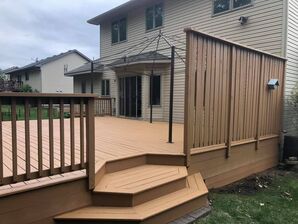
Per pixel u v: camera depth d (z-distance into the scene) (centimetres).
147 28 1159
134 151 431
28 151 260
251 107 562
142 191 317
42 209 272
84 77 1595
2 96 239
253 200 434
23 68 2770
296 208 412
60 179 285
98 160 365
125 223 287
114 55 1330
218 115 469
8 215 252
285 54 716
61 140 280
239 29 825
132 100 1191
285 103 718
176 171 388
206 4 920
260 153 611
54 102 274
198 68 417
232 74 486
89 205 306
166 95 1057
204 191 371
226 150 494
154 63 1020
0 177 243
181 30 1011
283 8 718
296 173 627
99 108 1258
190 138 414
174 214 328
